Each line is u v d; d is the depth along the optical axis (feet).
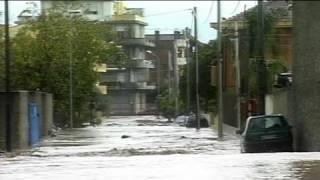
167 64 437.17
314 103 79.15
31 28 202.28
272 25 163.32
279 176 49.88
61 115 210.18
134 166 61.05
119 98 408.26
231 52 215.51
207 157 71.51
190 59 263.70
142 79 411.75
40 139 143.13
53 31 202.39
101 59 218.18
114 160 70.74
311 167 56.08
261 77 111.14
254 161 62.80
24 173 57.41
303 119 83.71
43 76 201.57
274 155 70.64
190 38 274.57
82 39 213.25
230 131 181.47
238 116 164.55
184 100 293.23
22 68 197.36
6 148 105.09
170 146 115.24
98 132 183.73
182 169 56.75
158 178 50.24
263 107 110.63
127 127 225.56
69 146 119.65
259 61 111.34
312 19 79.36
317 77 78.18
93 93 225.15
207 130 193.67
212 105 247.91
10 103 108.88
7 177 53.93
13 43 188.75
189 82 260.62
